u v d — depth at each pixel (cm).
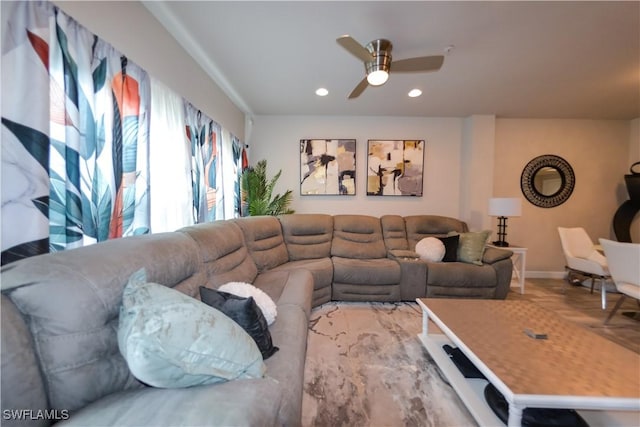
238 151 366
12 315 68
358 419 139
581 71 258
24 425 63
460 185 414
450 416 141
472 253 311
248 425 69
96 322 79
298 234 338
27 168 98
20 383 63
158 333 76
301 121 411
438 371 177
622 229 395
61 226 115
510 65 247
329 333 227
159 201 188
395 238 359
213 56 234
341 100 342
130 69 153
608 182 414
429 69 208
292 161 415
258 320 117
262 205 368
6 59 93
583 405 107
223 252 192
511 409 112
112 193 139
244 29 196
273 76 273
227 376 86
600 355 135
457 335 155
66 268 80
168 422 67
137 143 158
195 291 137
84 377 75
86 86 124
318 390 159
